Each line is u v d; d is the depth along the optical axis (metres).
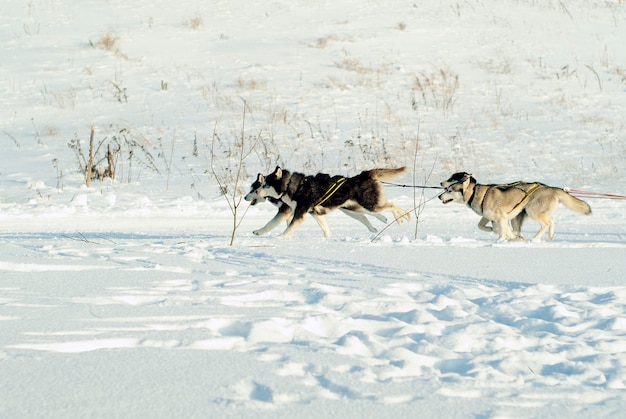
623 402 4.13
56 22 32.84
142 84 26.94
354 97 25.89
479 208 12.02
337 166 20.00
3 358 4.37
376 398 3.97
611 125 23.33
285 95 25.92
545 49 30.47
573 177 18.70
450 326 5.86
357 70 28.06
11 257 8.52
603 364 5.01
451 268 8.68
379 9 34.78
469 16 33.97
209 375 4.21
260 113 24.38
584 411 3.95
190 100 25.52
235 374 4.25
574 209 12.12
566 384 4.47
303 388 4.05
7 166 19.88
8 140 22.22
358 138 22.25
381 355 4.93
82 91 26.23
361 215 12.91
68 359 4.41
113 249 9.66
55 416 3.55
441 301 6.66
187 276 7.51
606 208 16.09
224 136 22.42
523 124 23.53
